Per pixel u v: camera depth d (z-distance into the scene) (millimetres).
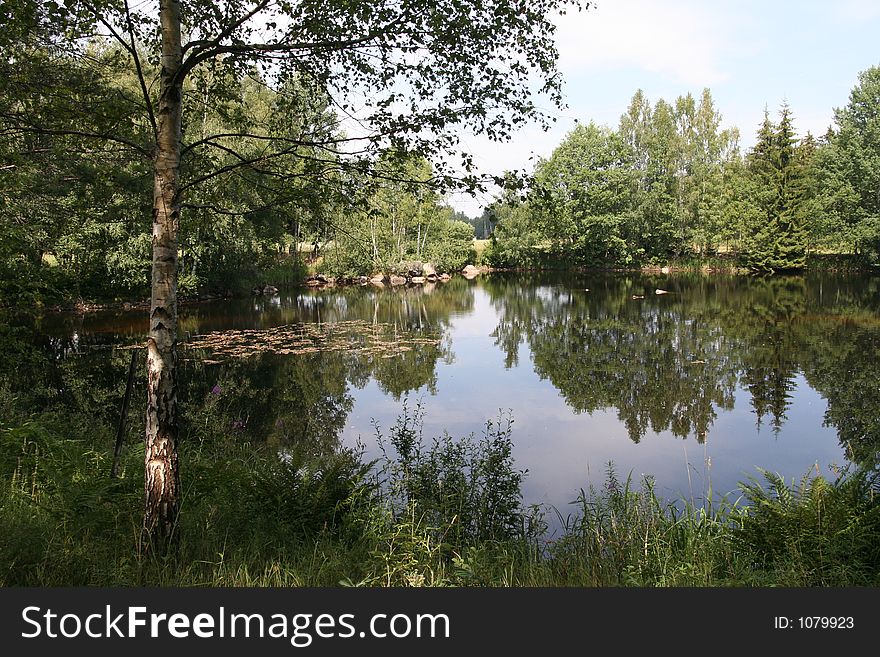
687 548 5035
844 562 4516
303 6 4488
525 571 4680
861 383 14055
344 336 21797
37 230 10445
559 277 52344
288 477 5891
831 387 13773
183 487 5883
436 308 31656
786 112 46469
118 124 5164
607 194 53000
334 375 15352
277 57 4707
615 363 16953
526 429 10742
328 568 4531
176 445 4645
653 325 24047
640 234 55781
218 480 6027
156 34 5207
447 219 56656
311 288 43188
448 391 13820
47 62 5957
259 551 4789
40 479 6008
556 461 9031
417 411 11961
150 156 4598
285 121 5480
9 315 8945
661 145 56688
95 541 4523
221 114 5531
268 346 19312
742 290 37531
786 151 47000
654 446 9820
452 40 4523
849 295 32438
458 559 4602
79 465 6219
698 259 56312
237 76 5281
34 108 5027
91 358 16297
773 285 39875
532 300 35406
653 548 5012
